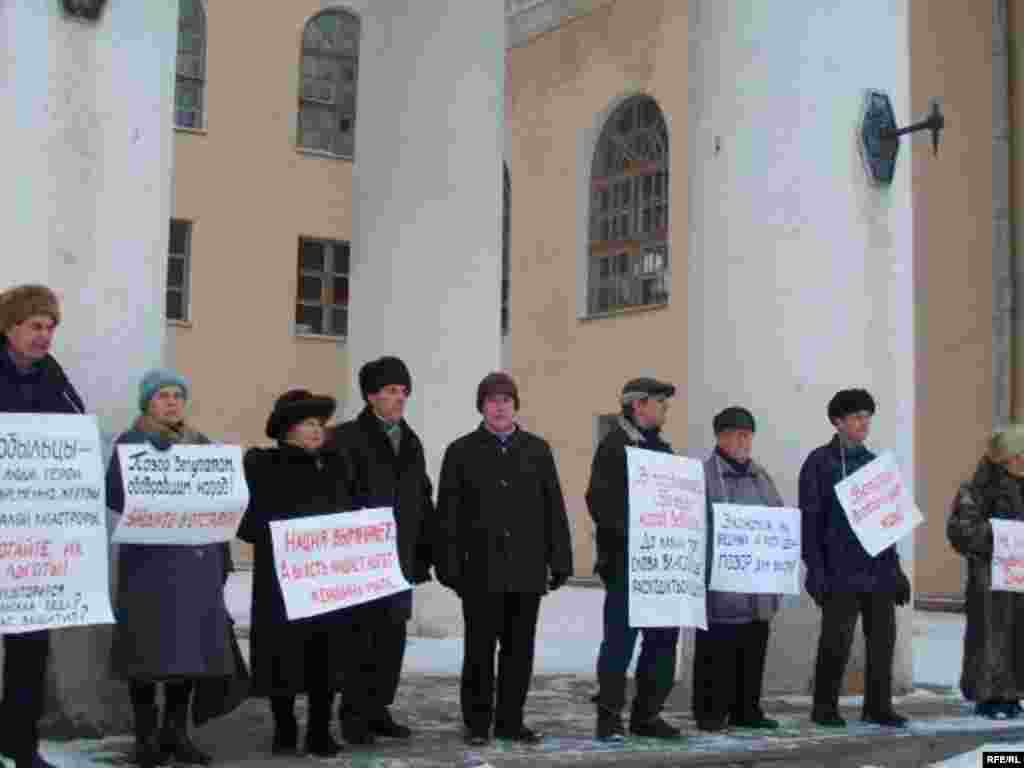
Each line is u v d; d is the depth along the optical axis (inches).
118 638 254.1
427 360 538.0
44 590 237.6
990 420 683.4
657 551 296.0
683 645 379.9
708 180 389.4
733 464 320.5
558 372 911.7
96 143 295.6
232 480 258.2
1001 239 681.6
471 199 548.4
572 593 788.6
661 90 838.5
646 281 852.6
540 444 295.6
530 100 953.5
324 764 259.9
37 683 240.7
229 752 272.5
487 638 286.5
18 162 286.2
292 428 273.3
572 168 909.8
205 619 253.6
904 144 397.7
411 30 545.3
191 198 965.8
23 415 237.8
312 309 1014.4
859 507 319.6
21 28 287.7
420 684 382.6
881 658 322.3
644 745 287.9
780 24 382.0
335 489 274.8
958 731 313.9
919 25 736.3
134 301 299.3
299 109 1018.7
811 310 377.1
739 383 377.4
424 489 296.8
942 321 712.4
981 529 339.9
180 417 259.1
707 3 392.8
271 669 265.4
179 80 972.6
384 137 547.2
